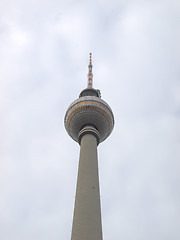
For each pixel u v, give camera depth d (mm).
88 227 41594
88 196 46375
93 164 53312
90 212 43781
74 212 45375
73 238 40969
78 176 51656
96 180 50500
